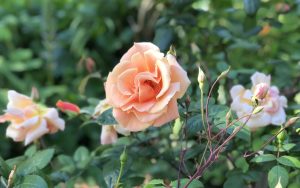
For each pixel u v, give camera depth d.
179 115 0.83
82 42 1.94
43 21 1.95
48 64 1.91
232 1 1.30
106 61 2.01
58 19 1.97
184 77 0.77
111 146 1.01
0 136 1.51
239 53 1.22
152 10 1.74
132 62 0.79
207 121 0.81
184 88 0.77
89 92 1.69
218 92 0.92
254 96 0.80
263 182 0.92
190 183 0.79
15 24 2.00
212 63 1.17
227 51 1.17
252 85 0.96
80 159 1.03
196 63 1.12
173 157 0.97
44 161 0.87
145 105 0.77
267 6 1.23
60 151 1.08
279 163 0.85
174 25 1.15
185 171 0.93
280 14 1.21
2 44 2.00
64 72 1.92
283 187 0.78
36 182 0.81
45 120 0.94
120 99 0.78
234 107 0.88
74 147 1.70
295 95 1.13
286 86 1.12
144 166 1.12
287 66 1.16
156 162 1.15
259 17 1.24
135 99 0.77
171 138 1.02
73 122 1.71
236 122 0.84
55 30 1.96
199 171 0.81
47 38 1.91
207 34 1.18
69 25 2.01
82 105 1.46
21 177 0.83
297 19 1.23
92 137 1.74
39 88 1.79
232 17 1.26
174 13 1.15
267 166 0.86
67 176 0.99
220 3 1.28
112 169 0.90
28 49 2.03
